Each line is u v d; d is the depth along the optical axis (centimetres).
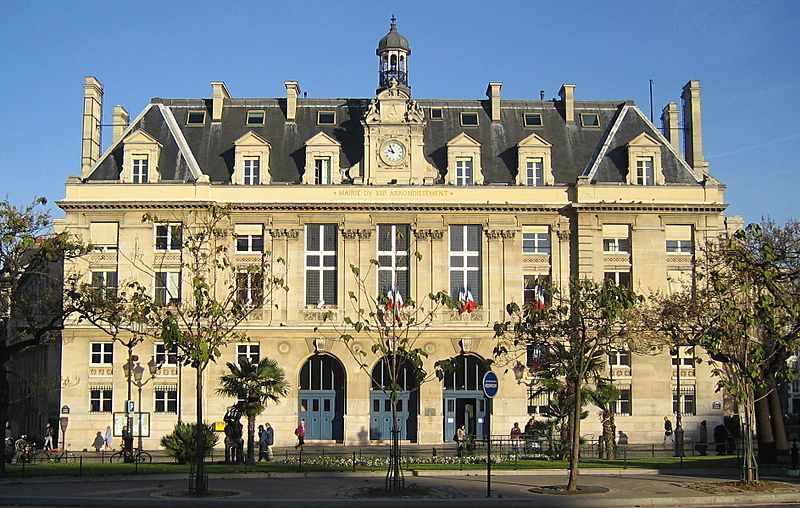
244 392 4947
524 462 4688
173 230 4259
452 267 6812
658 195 6819
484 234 6794
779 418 4900
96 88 7138
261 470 4203
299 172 6944
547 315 3981
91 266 6656
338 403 6700
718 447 5584
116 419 6494
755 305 3984
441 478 4022
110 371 6581
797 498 3400
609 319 3716
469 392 6694
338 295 6706
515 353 6600
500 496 3316
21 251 4388
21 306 4475
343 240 6756
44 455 5500
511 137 7231
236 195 6744
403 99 6888
